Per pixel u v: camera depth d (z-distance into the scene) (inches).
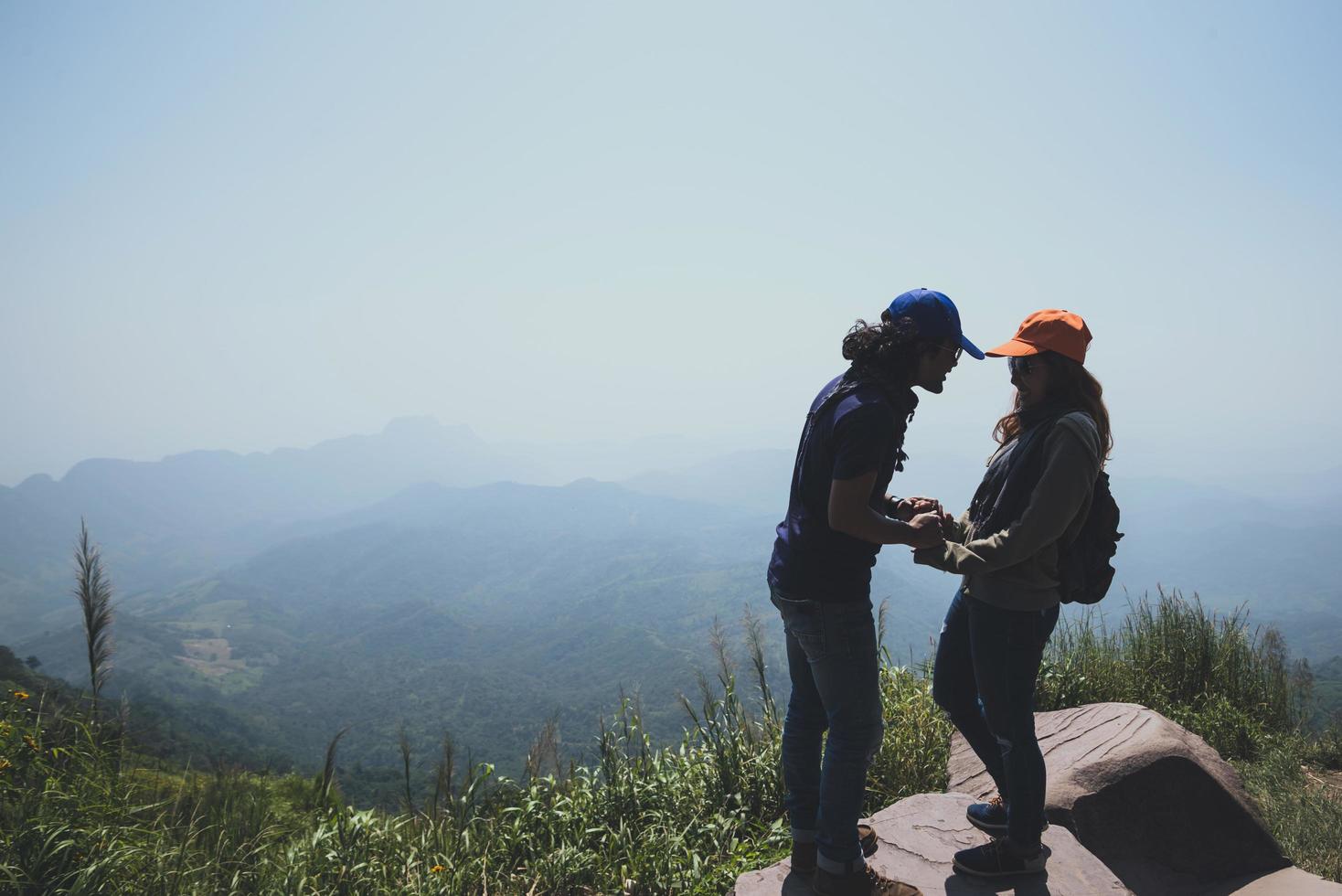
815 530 85.7
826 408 85.0
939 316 83.4
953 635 105.4
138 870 124.5
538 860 139.3
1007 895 90.0
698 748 167.0
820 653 87.0
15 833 119.3
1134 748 131.1
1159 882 120.0
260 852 140.6
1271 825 148.7
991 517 98.4
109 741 146.0
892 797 152.6
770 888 95.8
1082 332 95.7
